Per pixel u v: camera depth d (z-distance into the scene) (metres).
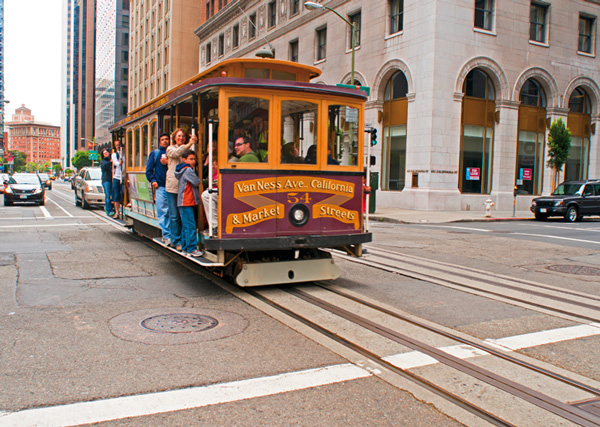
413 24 24.61
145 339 4.91
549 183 28.22
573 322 5.77
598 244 12.80
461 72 24.45
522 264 9.72
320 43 31.66
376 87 26.95
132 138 11.40
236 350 4.65
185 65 52.69
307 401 3.64
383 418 3.41
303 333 5.20
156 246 10.94
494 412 3.53
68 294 6.62
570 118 29.45
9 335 4.96
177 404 3.54
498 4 25.56
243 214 6.52
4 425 3.19
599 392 3.89
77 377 3.97
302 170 6.84
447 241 13.06
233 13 41.69
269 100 6.61
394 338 5.09
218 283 7.42
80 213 19.30
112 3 93.00
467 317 5.91
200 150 6.94
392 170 26.61
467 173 25.48
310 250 7.75
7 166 89.12
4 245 10.73
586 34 30.03
